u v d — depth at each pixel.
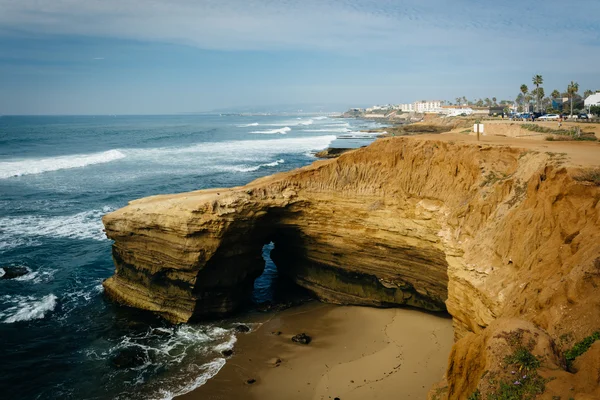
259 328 26.12
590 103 124.81
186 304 27.08
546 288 14.45
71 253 37.31
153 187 61.00
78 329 26.05
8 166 73.56
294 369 21.67
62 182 63.72
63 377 21.53
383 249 26.86
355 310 27.89
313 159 89.19
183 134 162.00
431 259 25.20
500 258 18.50
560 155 20.81
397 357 22.20
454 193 24.00
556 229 16.69
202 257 26.28
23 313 27.55
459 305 20.05
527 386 10.96
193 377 21.33
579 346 11.98
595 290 12.91
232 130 192.75
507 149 23.95
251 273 29.70
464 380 12.82
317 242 29.11
